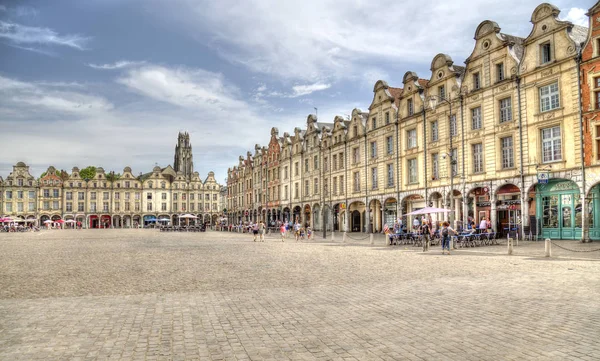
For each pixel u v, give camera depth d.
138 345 7.37
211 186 142.88
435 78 42.47
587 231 28.81
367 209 53.06
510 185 34.84
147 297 11.55
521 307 9.78
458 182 39.25
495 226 35.59
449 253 23.45
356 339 7.61
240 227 72.31
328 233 56.34
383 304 10.39
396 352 6.90
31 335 7.96
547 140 32.03
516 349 6.96
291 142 75.44
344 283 13.63
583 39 32.00
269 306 10.35
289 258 22.33
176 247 32.03
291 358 6.70
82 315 9.52
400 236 31.56
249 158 96.94
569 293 11.27
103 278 15.17
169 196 137.12
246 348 7.19
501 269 16.27
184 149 187.62
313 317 9.23
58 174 137.50
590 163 28.98
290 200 74.62
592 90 29.03
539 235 32.59
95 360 6.64
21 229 90.38
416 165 45.47
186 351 7.06
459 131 39.31
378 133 51.16
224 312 9.76
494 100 35.81
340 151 59.53
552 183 31.91
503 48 35.19
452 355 6.72
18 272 17.05
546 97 32.09
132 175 133.50
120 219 131.25
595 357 6.55
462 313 9.34
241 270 17.30
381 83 50.84
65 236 57.03
